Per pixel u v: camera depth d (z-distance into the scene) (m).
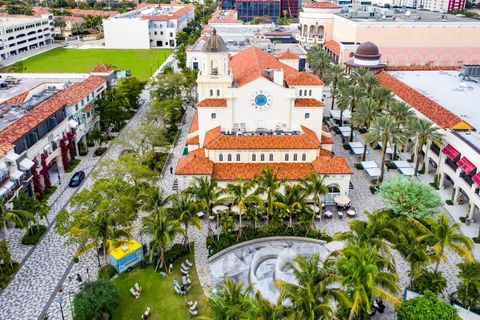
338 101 127.38
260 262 74.69
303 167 92.56
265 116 100.56
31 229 82.38
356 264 52.69
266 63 115.38
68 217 75.44
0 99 119.56
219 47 101.56
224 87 102.38
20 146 88.81
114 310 65.25
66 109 113.38
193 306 64.75
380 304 64.50
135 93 150.75
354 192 98.75
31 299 67.31
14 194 86.62
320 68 160.62
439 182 100.38
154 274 73.12
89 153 119.62
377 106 109.69
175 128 135.50
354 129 133.25
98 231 69.31
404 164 105.94
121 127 136.62
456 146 92.25
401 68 156.88
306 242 80.81
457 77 146.12
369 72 139.00
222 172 91.19
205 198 76.25
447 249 78.06
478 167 83.44
